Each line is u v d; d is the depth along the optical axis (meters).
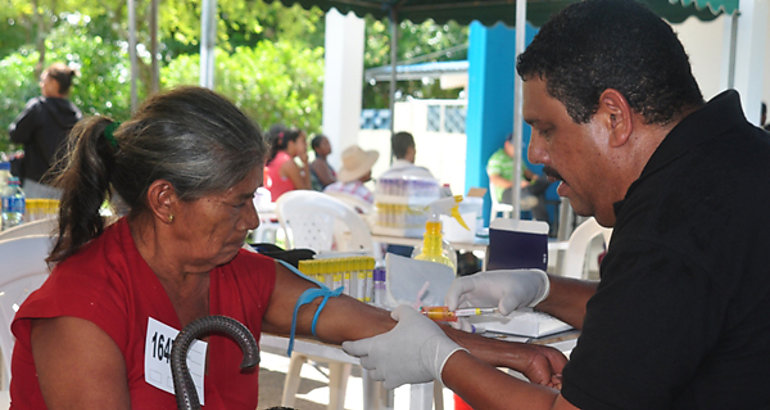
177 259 1.31
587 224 4.14
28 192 5.60
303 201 4.59
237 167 1.22
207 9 5.00
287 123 12.48
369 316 1.55
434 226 2.24
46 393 1.21
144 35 12.54
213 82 5.06
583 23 1.11
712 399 1.06
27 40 12.94
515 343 1.56
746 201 1.04
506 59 9.25
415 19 6.36
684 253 1.02
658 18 1.12
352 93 8.59
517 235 2.20
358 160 6.02
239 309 1.43
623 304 1.04
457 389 1.27
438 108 10.72
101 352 1.21
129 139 1.24
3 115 11.79
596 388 1.04
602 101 1.10
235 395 1.40
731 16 5.53
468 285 1.68
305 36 13.67
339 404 3.02
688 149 1.07
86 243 1.31
